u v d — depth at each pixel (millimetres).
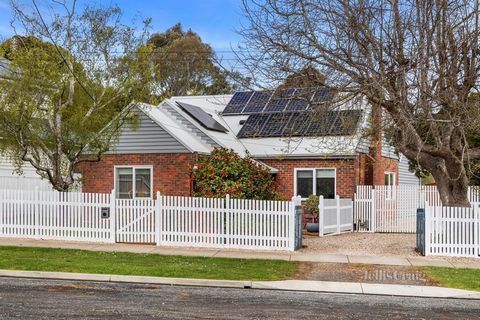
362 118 18891
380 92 15070
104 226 18125
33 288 11195
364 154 24531
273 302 10508
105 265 13680
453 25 14797
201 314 9195
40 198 18469
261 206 17219
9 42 19781
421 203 23719
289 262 15094
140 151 23484
